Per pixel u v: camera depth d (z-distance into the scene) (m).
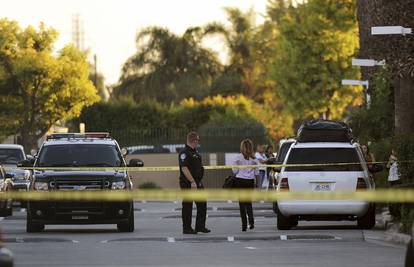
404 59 68.00
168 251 46.22
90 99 153.75
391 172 68.38
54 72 150.62
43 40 152.38
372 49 81.44
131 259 42.47
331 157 60.75
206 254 44.59
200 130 130.62
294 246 48.47
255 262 40.91
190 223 57.19
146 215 78.38
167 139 138.50
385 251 45.50
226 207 87.38
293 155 60.94
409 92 74.19
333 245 48.97
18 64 148.88
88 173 57.91
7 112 152.12
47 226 66.00
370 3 99.50
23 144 151.38
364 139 88.81
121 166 60.97
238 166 59.91
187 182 56.97
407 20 72.69
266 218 73.38
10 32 150.88
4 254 22.66
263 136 130.75
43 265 40.19
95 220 57.34
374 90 96.38
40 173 58.16
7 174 79.00
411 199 28.19
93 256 43.88
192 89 199.12
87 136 64.50
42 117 153.62
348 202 59.19
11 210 78.12
